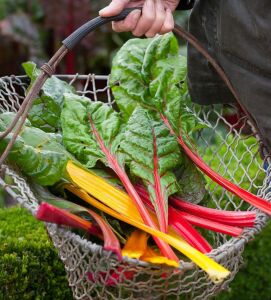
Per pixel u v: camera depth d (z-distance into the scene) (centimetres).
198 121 161
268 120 144
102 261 121
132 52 168
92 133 158
